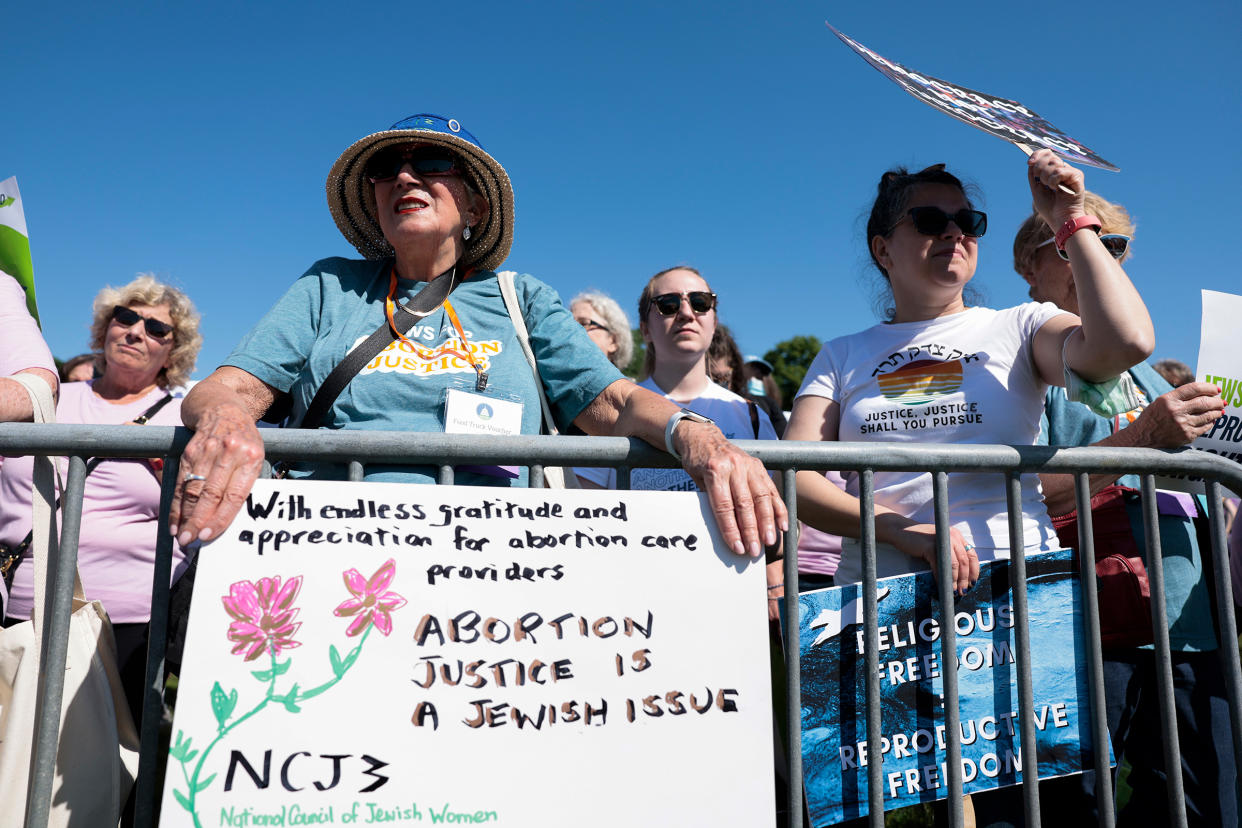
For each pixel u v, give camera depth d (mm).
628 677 1434
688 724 1436
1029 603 1806
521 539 1460
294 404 1926
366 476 1725
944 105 1741
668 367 3451
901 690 1725
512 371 1912
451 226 2027
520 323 1989
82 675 1562
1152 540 1838
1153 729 2182
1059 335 1926
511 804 1346
